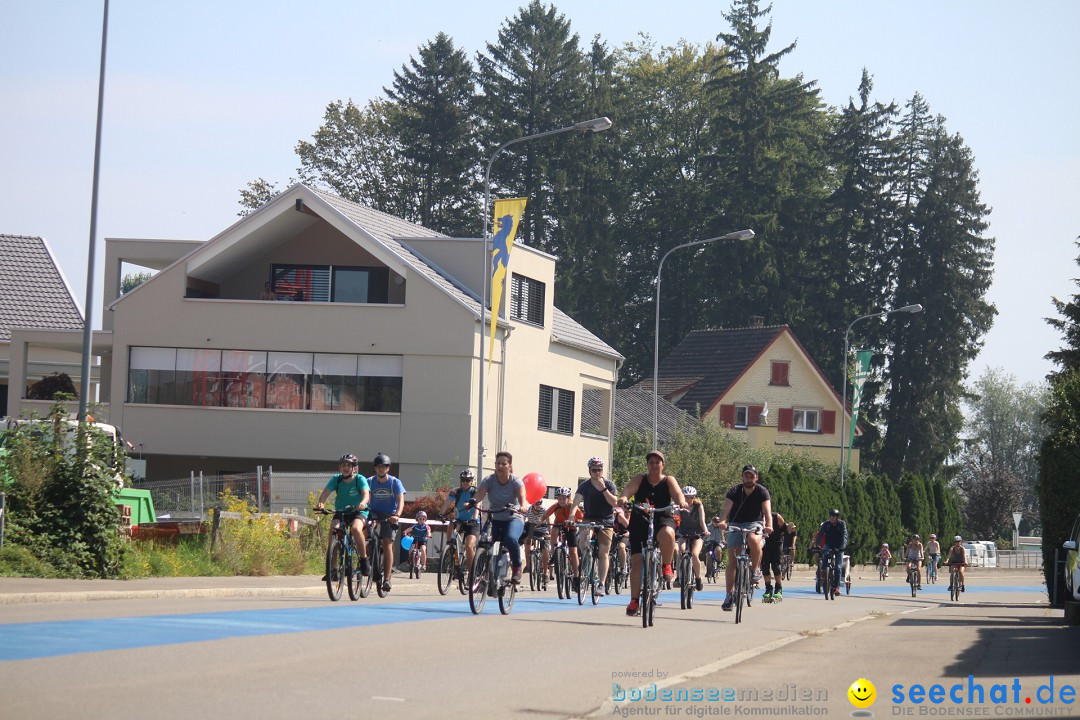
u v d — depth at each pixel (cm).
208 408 11875
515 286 12781
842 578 9869
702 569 10100
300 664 2978
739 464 15838
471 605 4719
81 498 5847
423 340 11719
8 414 12350
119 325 12050
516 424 12644
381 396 11819
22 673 2661
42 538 5694
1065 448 7975
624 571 6925
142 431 11938
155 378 12012
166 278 12038
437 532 9475
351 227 11862
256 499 10069
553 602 5900
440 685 2731
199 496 10162
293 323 11875
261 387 11900
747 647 3916
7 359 14512
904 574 17638
